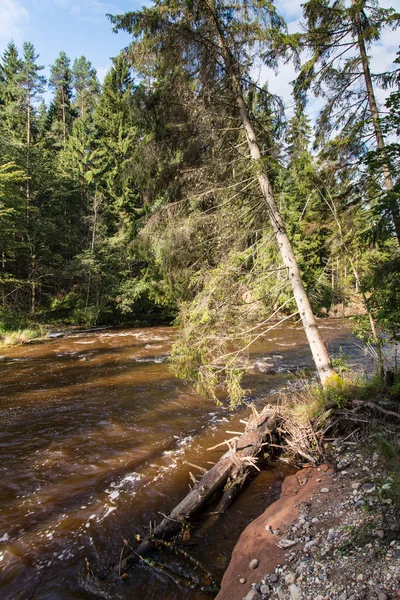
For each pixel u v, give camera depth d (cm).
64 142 3350
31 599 291
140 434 625
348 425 532
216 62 714
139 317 2664
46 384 964
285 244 684
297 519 350
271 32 654
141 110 740
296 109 733
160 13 654
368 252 669
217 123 744
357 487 382
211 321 644
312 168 712
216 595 282
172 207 756
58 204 2675
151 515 401
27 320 2134
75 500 430
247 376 998
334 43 698
